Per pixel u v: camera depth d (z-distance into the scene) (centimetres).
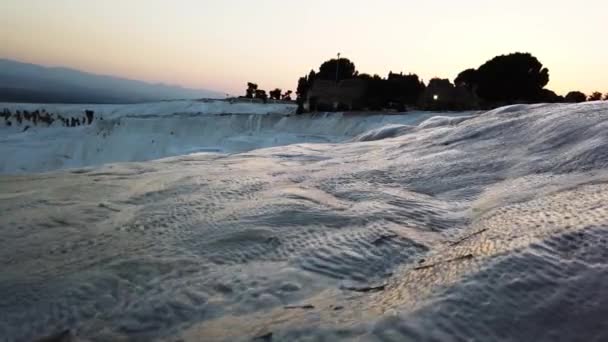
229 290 338
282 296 323
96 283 362
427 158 819
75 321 311
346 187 664
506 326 245
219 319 297
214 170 900
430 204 548
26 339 295
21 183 846
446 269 321
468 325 247
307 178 756
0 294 352
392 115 3372
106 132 4047
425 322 250
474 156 758
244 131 4088
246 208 561
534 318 249
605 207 371
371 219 488
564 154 612
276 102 7119
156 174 888
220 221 514
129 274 378
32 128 5188
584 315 247
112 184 801
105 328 300
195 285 351
